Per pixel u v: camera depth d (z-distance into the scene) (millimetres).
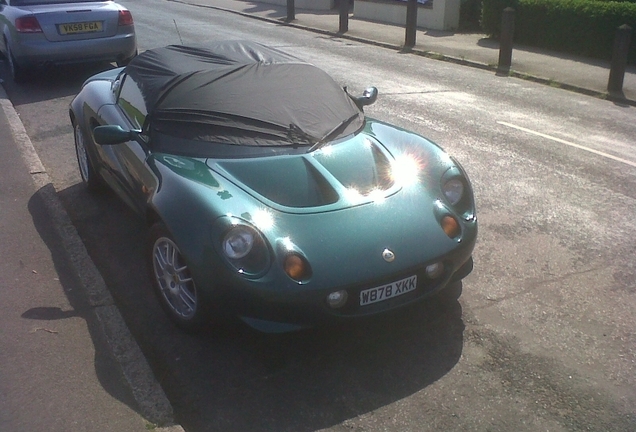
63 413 3113
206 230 3418
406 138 4500
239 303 3350
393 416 3186
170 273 3812
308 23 18672
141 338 3812
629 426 3104
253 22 19469
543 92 10609
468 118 8695
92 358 3531
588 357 3623
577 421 3139
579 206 5715
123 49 10008
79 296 4145
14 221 5184
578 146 7488
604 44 13180
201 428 3125
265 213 3523
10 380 3336
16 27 9414
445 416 3182
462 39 15758
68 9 9586
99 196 5852
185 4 24391
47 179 6066
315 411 3227
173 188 3721
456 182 4070
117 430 3010
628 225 5332
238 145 4102
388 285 3473
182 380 3463
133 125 4680
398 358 3627
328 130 4320
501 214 5531
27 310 3971
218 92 4445
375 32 16906
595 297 4238
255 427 3127
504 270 4582
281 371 3529
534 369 3521
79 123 5574
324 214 3582
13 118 8117
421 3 17781
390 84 10852
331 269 3346
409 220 3676
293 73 4836
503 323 3941
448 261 3709
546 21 14289
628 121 8805
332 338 3805
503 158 7008
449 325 3920
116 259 4754
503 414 3191
